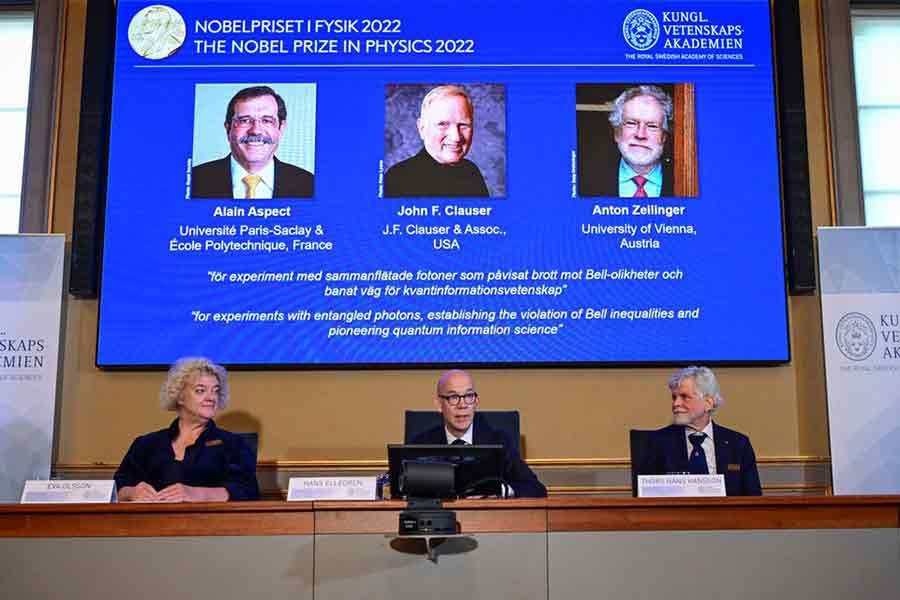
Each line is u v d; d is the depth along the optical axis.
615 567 3.14
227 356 4.84
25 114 5.33
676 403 4.17
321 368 4.86
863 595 3.15
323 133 5.00
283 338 4.86
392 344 4.87
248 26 5.07
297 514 3.15
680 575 3.14
